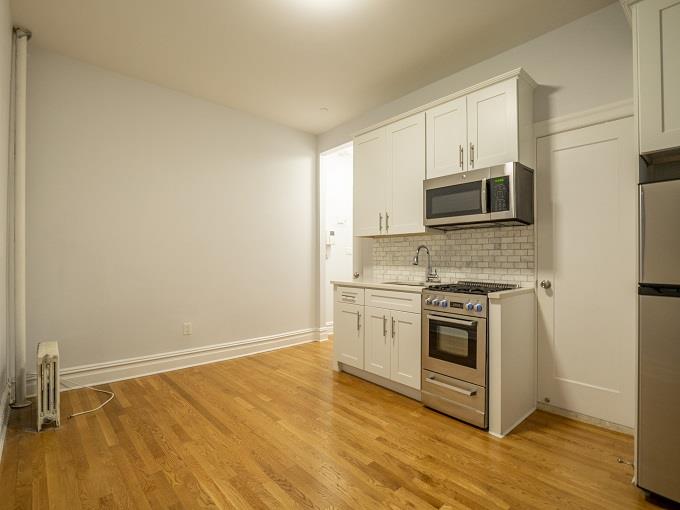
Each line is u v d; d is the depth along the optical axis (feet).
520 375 8.08
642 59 5.57
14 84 8.49
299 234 15.06
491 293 7.45
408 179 10.26
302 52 9.48
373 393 9.62
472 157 8.76
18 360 8.43
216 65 10.16
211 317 12.42
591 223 7.92
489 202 8.17
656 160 6.33
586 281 7.99
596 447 6.89
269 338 13.97
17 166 8.44
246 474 6.02
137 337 10.87
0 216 6.85
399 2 7.57
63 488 5.65
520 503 5.32
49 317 9.46
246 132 13.37
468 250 10.07
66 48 9.36
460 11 7.84
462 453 6.68
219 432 7.45
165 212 11.42
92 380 10.06
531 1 7.50
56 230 9.57
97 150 10.21
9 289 8.66
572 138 8.16
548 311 8.52
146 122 11.06
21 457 6.49
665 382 5.22
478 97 8.67
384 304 9.79
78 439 7.14
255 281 13.61
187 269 11.88
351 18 8.11
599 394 7.80
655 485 5.31
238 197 13.15
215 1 7.57
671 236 5.13
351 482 5.81
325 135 15.31
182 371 11.37
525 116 8.35
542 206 8.61
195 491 5.59
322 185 15.66
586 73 7.95
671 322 5.15
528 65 8.88
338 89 11.54
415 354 8.99
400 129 10.50
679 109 5.27
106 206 10.35
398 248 12.03
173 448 6.82
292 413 8.36
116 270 10.51
